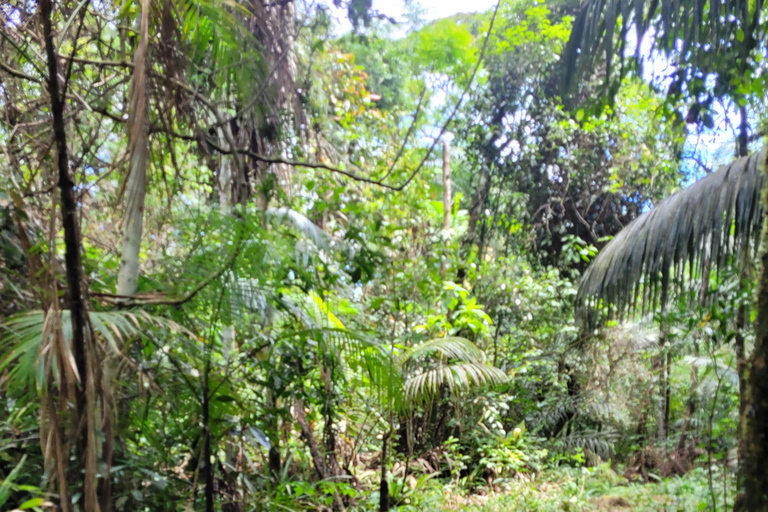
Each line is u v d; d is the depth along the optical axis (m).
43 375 1.47
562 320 6.92
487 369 4.18
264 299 2.82
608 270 3.97
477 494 5.21
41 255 1.99
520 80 6.64
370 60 4.79
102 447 1.84
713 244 3.40
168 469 2.44
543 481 5.38
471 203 7.55
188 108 2.53
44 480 1.73
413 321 5.03
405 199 4.35
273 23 3.18
